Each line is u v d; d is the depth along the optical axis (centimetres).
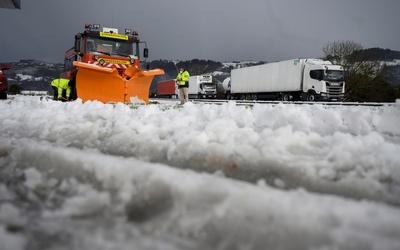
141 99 1363
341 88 2806
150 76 1330
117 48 1456
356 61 4419
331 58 4522
